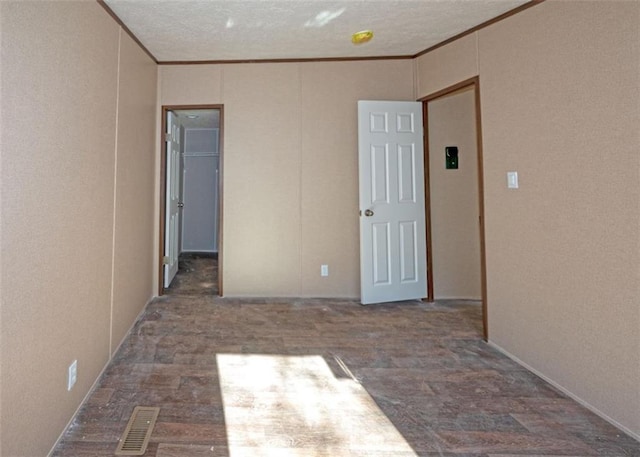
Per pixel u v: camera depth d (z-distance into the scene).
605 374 1.73
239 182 3.62
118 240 2.39
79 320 1.72
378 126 3.44
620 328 1.67
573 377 1.89
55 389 1.46
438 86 3.20
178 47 3.19
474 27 2.72
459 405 1.80
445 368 2.19
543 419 1.69
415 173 3.54
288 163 3.63
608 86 1.72
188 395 1.84
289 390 1.92
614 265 1.70
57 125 1.53
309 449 1.47
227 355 2.32
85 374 1.79
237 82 3.59
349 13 2.59
